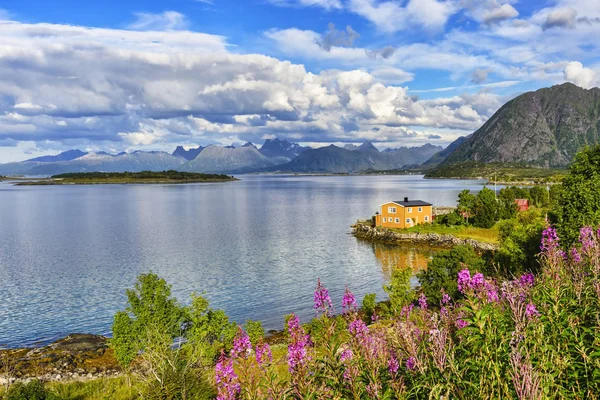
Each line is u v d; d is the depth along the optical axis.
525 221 85.56
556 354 7.11
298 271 69.38
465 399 6.68
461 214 103.19
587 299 8.80
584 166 40.25
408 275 41.28
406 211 102.56
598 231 11.38
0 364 36.84
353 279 64.38
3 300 55.91
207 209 174.50
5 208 181.88
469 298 7.55
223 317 31.22
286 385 8.32
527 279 9.89
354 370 7.77
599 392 6.69
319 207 177.50
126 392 27.53
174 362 20.41
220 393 8.45
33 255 84.00
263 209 172.50
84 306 53.44
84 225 127.75
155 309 29.45
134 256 82.19
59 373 34.94
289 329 8.71
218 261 77.25
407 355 8.00
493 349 6.89
